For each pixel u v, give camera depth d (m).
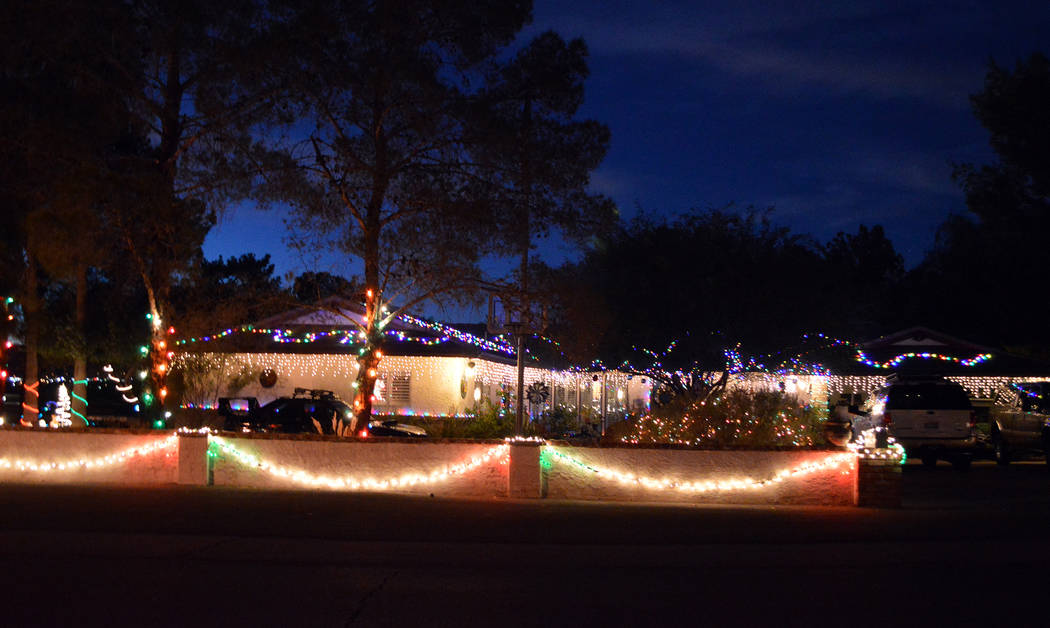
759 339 23.83
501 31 19.36
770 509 14.07
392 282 20.20
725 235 24.67
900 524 12.72
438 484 15.11
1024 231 32.38
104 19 18.11
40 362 28.22
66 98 18.50
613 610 7.86
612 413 33.22
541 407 32.81
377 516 12.66
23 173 18.98
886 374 29.67
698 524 12.48
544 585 8.80
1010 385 30.38
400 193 19.64
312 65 18.34
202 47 18.50
